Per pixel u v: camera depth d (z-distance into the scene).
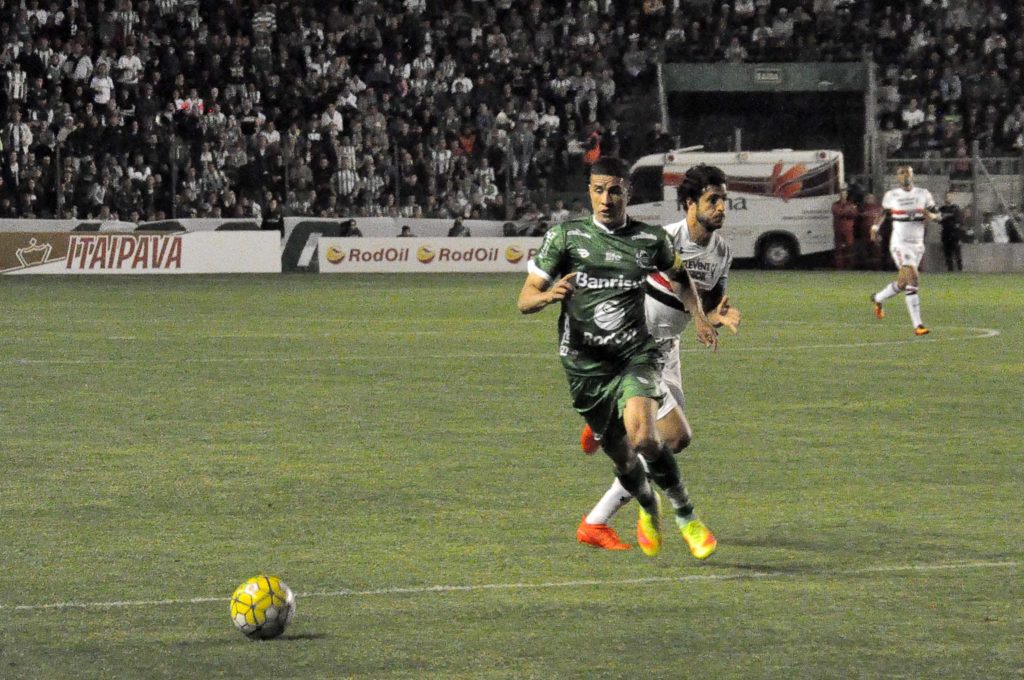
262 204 104.06
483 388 37.84
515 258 101.75
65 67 105.19
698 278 21.80
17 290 78.56
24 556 19.48
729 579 18.38
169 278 91.56
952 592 17.67
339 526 21.47
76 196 99.31
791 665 14.75
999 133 119.06
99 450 28.19
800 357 45.88
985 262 104.94
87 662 14.80
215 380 39.41
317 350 47.62
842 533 21.06
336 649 15.26
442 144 109.06
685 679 14.30
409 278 93.00
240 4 112.94
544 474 25.73
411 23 116.00
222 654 15.07
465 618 16.47
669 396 20.50
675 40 122.31
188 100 104.38
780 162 107.12
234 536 20.78
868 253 105.50
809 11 125.31
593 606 17.02
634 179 108.81
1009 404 35.03
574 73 117.25
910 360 45.06
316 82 109.62
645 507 19.52
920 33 123.50
